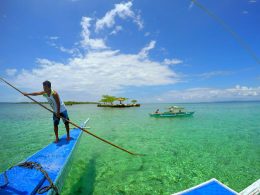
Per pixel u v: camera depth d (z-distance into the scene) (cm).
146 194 511
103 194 513
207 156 839
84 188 545
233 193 362
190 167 707
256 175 629
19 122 2266
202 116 2892
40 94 589
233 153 883
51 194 315
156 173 652
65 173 438
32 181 335
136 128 1739
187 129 1638
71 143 604
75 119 2691
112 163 756
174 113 2691
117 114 3669
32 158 471
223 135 1344
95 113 4056
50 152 518
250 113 3512
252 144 1059
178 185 564
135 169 691
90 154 880
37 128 1772
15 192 300
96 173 654
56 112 591
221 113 3553
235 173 648
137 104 7506
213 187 383
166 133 1457
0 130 1652
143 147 1019
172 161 776
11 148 1047
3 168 746
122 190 534
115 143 1125
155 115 2694
